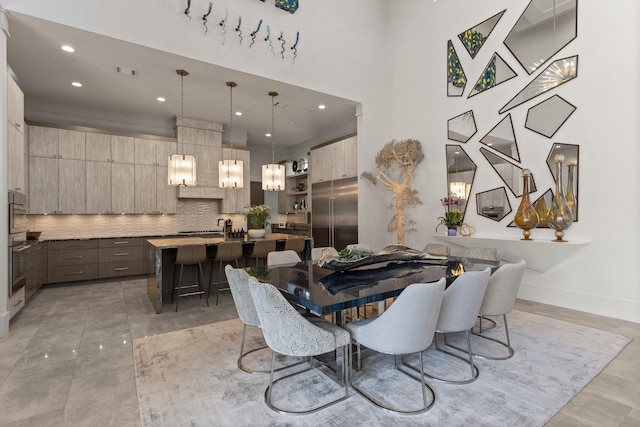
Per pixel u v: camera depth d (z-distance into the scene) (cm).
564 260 399
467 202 492
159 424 182
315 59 512
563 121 394
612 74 358
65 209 557
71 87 507
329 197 678
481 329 331
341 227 642
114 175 602
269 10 464
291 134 809
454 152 510
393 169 598
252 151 918
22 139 391
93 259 564
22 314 386
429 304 188
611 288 363
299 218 884
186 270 456
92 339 307
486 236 468
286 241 484
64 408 197
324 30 523
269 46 465
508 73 445
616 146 356
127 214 635
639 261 342
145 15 373
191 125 673
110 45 372
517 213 415
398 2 593
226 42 429
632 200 346
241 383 226
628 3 348
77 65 428
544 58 410
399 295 199
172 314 386
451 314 224
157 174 644
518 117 434
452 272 275
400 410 194
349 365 228
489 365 252
